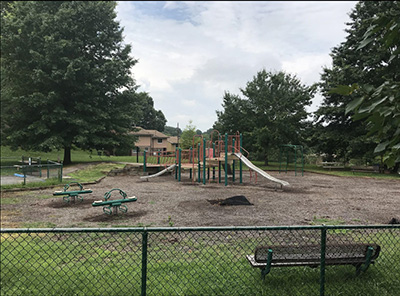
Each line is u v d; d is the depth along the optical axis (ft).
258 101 100.89
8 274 13.84
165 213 29.32
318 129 93.30
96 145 97.86
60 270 14.29
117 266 14.79
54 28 82.43
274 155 120.16
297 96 99.25
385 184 56.08
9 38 79.51
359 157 84.69
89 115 89.15
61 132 85.15
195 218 27.17
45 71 82.94
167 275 13.69
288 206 33.19
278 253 12.72
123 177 67.51
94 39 89.40
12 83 87.15
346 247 13.14
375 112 6.05
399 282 13.03
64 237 20.26
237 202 34.12
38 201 36.04
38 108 85.35
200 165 61.93
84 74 85.46
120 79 93.04
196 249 17.70
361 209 31.73
